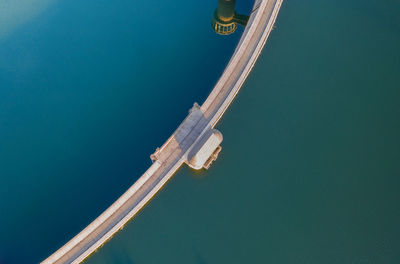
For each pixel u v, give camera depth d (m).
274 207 47.22
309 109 55.03
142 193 46.62
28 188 59.31
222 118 54.19
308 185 48.88
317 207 47.19
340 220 46.16
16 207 57.38
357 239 44.78
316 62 59.66
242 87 56.94
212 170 50.09
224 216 46.53
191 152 48.16
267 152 51.41
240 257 43.78
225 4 64.50
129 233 45.22
